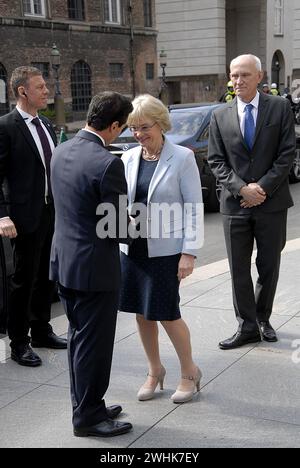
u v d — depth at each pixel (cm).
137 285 346
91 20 2936
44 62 2733
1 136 405
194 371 358
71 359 318
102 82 3039
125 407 351
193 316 494
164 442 312
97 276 299
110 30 3036
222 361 408
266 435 316
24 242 418
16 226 414
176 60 3788
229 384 375
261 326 445
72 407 329
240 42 4038
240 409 343
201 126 973
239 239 427
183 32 3725
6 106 2555
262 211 417
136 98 337
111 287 303
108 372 318
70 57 2844
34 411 353
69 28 2811
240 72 403
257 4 3922
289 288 552
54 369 415
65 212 305
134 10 3161
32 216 415
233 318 488
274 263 430
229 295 545
